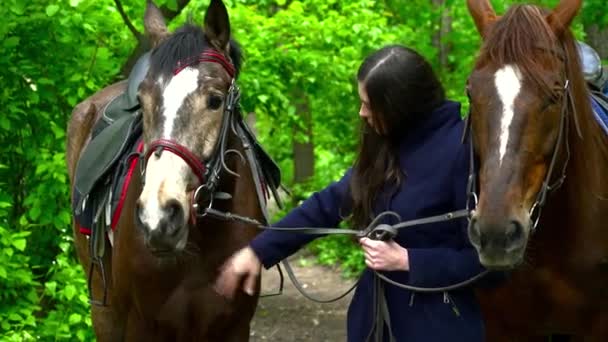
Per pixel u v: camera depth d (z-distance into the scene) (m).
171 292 4.43
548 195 4.16
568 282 4.44
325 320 9.35
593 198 4.41
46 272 7.12
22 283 6.50
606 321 4.49
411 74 3.81
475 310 3.91
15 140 6.97
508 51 3.74
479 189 3.82
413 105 3.82
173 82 4.15
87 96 6.88
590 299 4.46
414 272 3.75
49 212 6.63
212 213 4.27
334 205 4.11
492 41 3.81
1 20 6.54
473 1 4.15
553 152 3.81
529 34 3.78
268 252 4.11
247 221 4.31
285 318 9.44
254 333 8.79
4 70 6.71
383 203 3.90
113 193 4.72
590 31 8.97
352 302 4.05
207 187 4.22
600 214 4.43
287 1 9.88
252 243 4.13
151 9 4.86
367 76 3.82
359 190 3.92
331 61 9.06
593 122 4.39
